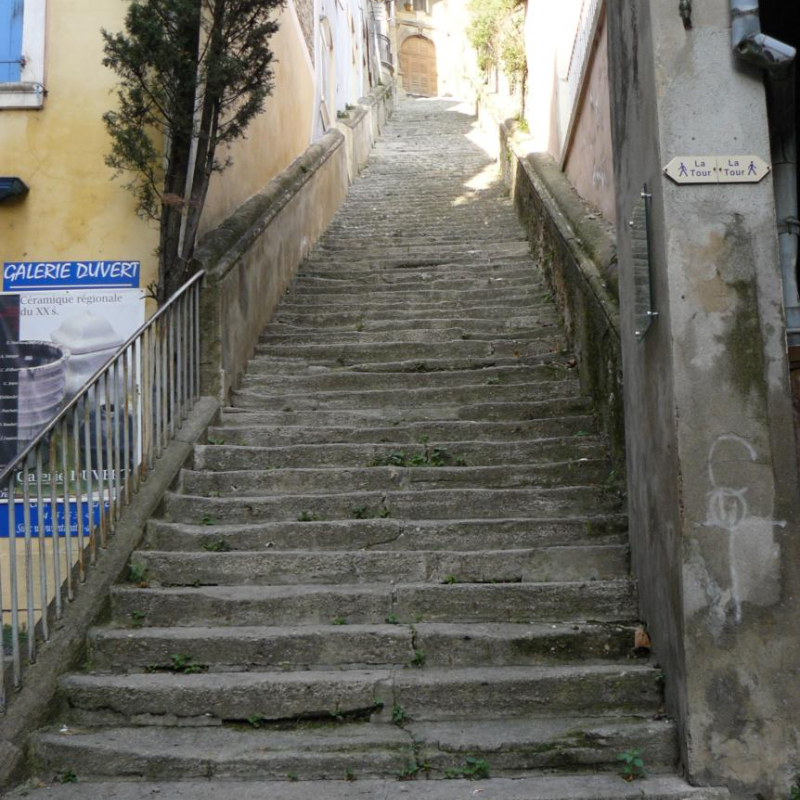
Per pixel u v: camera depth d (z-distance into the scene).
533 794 3.58
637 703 4.09
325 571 4.93
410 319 8.31
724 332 3.78
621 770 3.79
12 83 6.51
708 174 3.85
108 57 6.11
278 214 8.68
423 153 18.08
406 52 37.94
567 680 4.12
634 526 4.71
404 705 4.14
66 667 4.29
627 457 4.90
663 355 3.92
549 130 10.91
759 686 3.61
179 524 5.27
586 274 6.52
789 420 3.74
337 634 4.41
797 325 4.21
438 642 4.39
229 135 6.60
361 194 14.05
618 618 4.57
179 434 6.01
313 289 9.13
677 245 3.83
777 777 3.56
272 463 5.95
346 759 3.81
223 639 4.41
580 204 8.27
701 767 3.59
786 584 3.65
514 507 5.38
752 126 3.88
